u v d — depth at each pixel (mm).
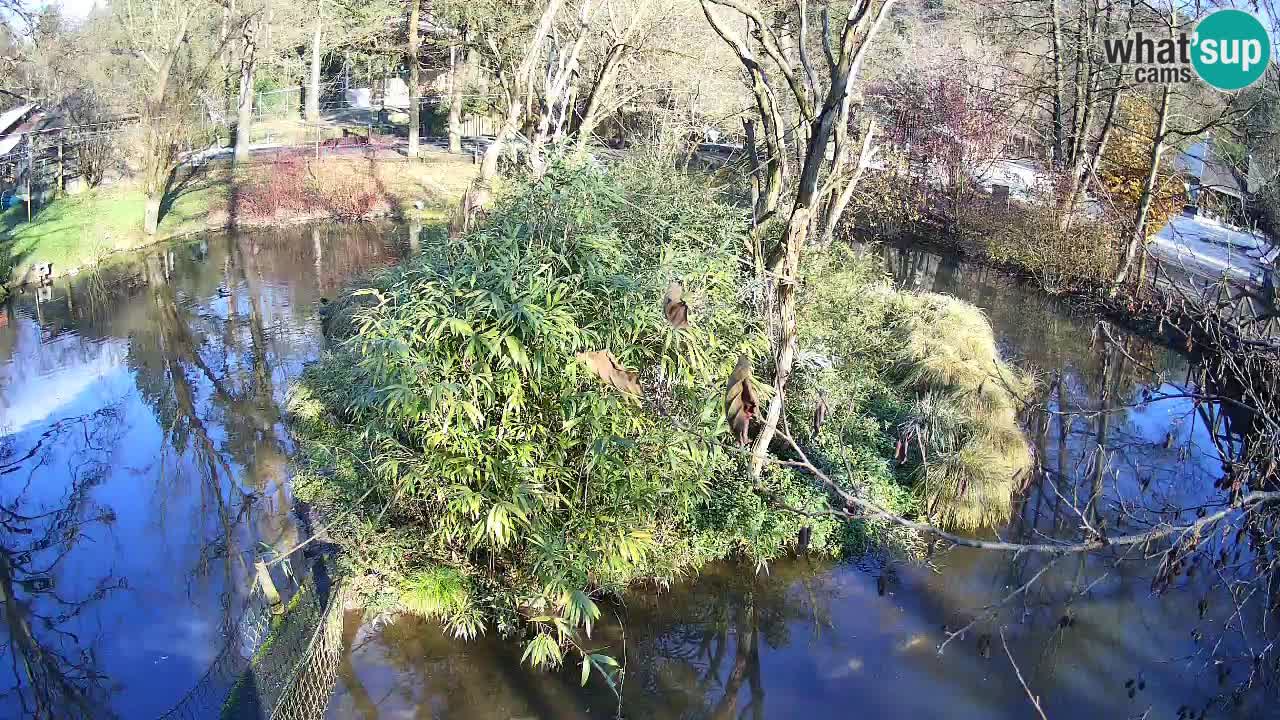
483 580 10125
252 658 9594
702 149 34906
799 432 12578
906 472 12688
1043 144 28109
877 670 9625
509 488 9312
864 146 13703
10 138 30391
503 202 13664
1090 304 21656
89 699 9477
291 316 22094
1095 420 15375
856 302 16188
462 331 8914
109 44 31969
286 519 12570
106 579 11656
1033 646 9930
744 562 11141
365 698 8969
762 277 10820
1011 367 16516
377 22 40125
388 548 10203
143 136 28828
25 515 13320
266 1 35031
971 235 27984
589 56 23312
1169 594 10703
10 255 25422
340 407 14484
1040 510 12562
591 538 9539
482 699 9070
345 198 34031
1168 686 9203
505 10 26734
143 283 25109
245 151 37594
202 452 15031
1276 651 9500
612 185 11758
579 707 9055
